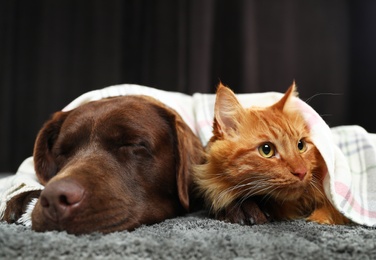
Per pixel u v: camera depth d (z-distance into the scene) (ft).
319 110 5.16
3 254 1.43
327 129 2.13
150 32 4.95
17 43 4.96
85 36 4.96
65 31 4.97
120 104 2.18
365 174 2.24
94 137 2.05
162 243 1.55
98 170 1.89
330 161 1.99
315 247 1.56
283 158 1.98
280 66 5.05
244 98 2.74
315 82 5.16
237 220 2.01
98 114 2.11
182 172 2.16
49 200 1.67
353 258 1.48
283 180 1.94
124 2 5.00
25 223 1.93
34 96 4.99
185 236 1.67
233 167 2.02
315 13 5.19
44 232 1.68
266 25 5.03
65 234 1.62
